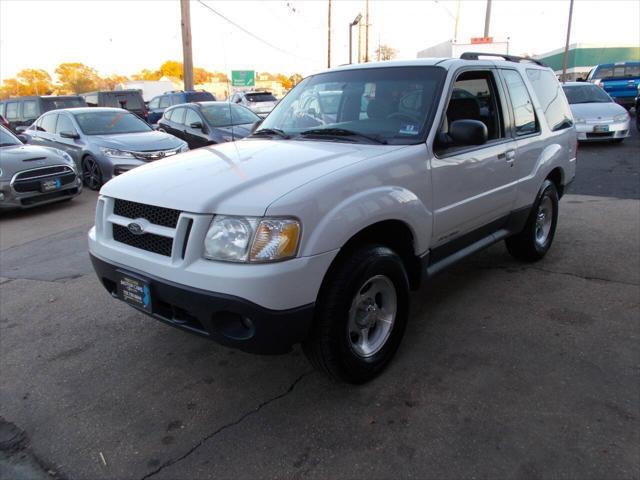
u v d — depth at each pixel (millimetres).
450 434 2645
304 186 2631
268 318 2488
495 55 4402
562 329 3695
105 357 3541
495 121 4047
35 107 16156
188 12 19109
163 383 3211
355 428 2727
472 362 3307
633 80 18875
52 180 8242
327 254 2605
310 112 3941
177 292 2617
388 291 3135
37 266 5535
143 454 2594
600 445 2520
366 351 3078
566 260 5102
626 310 3947
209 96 19141
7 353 3637
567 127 5254
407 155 3146
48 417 2906
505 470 2391
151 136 10180
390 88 3686
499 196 4059
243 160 3119
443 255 3688
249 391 3098
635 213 6738
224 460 2533
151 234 2797
